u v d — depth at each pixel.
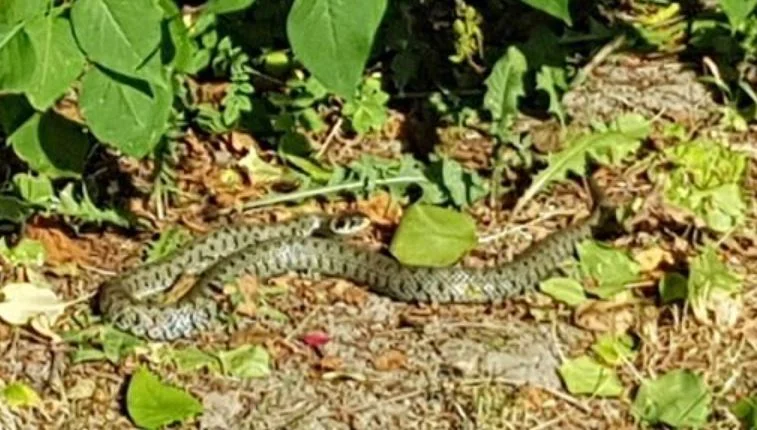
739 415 1.56
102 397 1.58
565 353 1.63
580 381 1.59
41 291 1.67
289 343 1.64
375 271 1.72
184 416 1.54
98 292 1.70
